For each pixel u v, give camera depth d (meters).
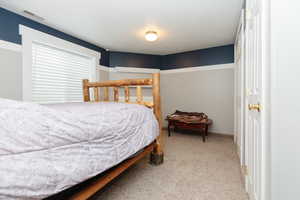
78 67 3.08
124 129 1.33
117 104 1.60
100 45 3.43
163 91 4.27
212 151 2.46
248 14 1.34
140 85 2.07
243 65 1.80
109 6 1.95
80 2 1.87
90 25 2.47
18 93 2.12
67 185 0.81
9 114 0.68
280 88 0.74
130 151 1.36
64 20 2.30
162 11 2.07
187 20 2.31
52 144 0.78
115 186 1.51
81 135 0.94
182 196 1.36
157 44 3.38
